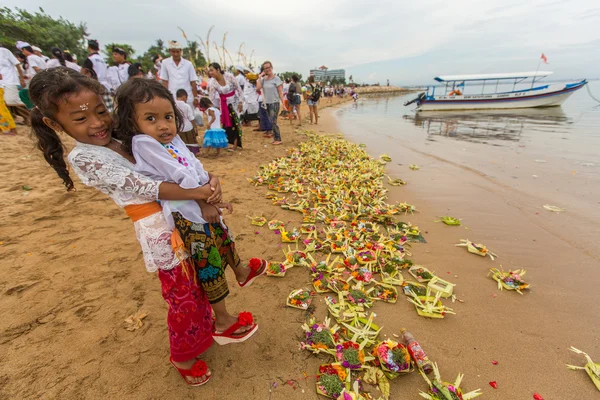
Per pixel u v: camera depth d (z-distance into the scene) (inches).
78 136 55.3
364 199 181.5
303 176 224.5
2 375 73.2
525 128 466.3
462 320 92.9
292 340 86.4
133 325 89.4
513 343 84.5
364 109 978.7
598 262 120.0
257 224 150.3
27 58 317.1
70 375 74.3
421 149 329.1
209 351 82.7
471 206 175.3
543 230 146.3
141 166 58.8
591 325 90.0
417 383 74.0
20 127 319.3
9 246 124.2
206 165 244.1
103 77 307.7
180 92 229.3
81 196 173.8
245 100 435.8
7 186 181.8
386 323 92.3
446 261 123.1
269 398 70.6
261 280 111.6
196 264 67.9
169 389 72.2
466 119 624.4
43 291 101.0
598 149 307.7
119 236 135.4
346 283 106.9
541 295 103.1
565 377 74.9
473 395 68.6
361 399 67.9
